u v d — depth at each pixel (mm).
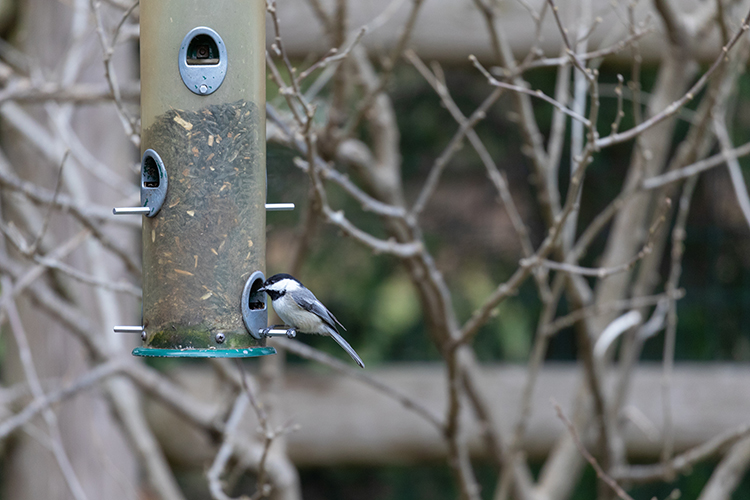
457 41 11875
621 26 11133
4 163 10289
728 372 13570
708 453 9195
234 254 7277
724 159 8555
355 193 7758
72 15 12297
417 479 19094
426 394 13258
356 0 11688
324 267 17734
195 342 7184
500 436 10992
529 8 7520
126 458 12953
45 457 12406
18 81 9922
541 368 14430
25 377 12445
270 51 11492
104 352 10047
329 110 8891
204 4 7246
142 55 7410
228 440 9047
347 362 16969
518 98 8672
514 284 7570
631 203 10539
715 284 16344
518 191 18797
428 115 18406
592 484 17438
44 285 10883
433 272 8242
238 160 7316
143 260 7477
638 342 10336
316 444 13117
